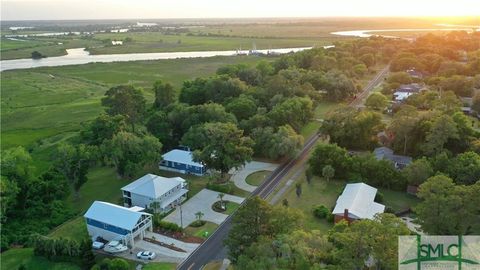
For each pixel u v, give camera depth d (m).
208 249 71.56
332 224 77.69
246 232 57.28
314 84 166.50
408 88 164.25
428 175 86.00
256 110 131.50
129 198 87.19
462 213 58.47
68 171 90.56
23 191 89.62
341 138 113.00
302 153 114.00
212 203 88.19
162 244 73.12
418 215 64.88
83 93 190.88
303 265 47.16
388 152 105.00
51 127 142.50
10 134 136.12
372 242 46.16
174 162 105.00
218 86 152.00
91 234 76.19
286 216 57.59
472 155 86.88
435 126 95.94
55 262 68.62
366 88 183.50
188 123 118.94
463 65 186.62
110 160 105.69
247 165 107.25
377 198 85.44
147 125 122.81
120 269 63.47
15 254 71.38
